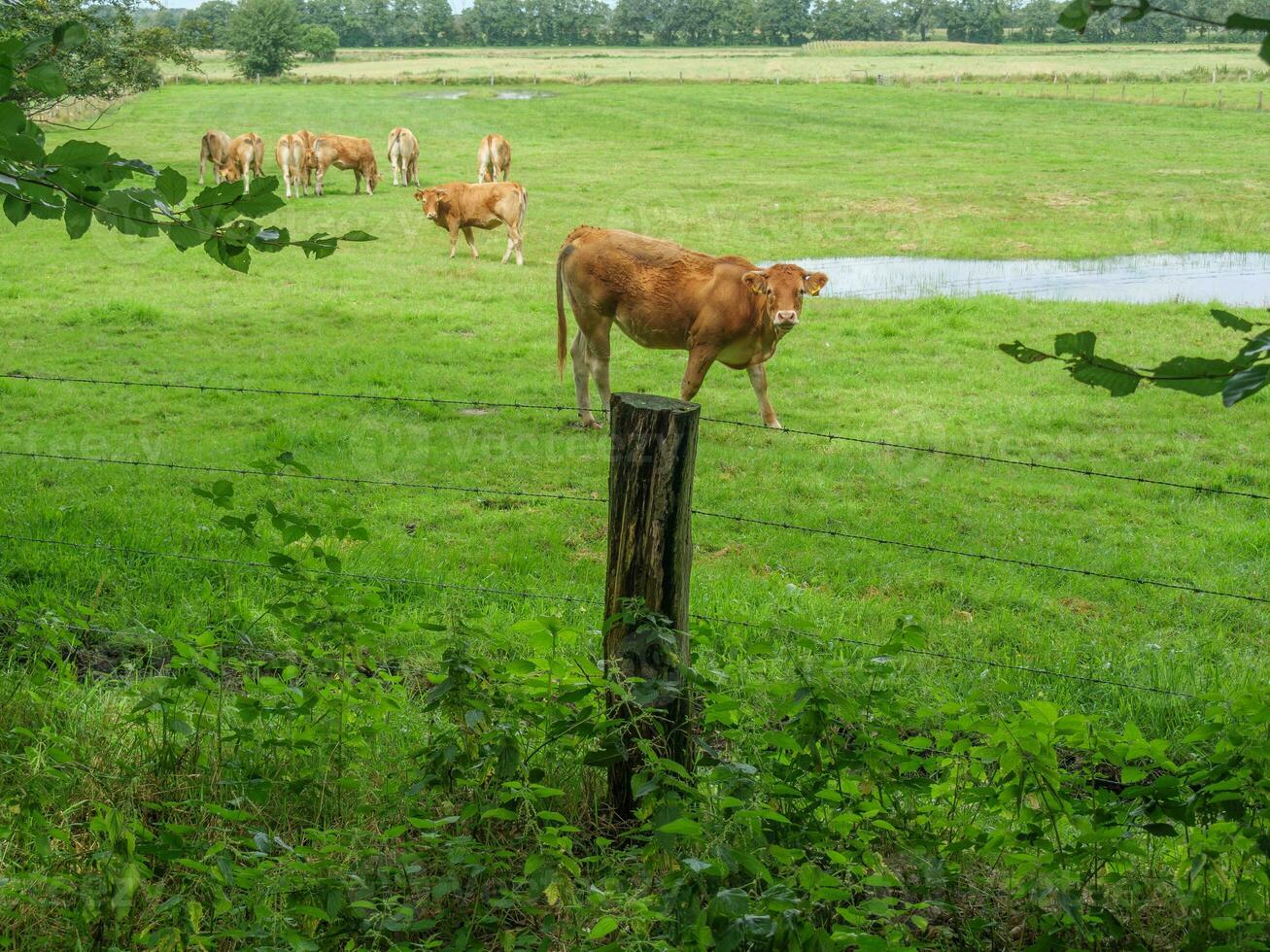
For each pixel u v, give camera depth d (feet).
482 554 23.79
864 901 9.78
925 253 72.43
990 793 10.95
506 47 625.00
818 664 11.14
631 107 189.37
